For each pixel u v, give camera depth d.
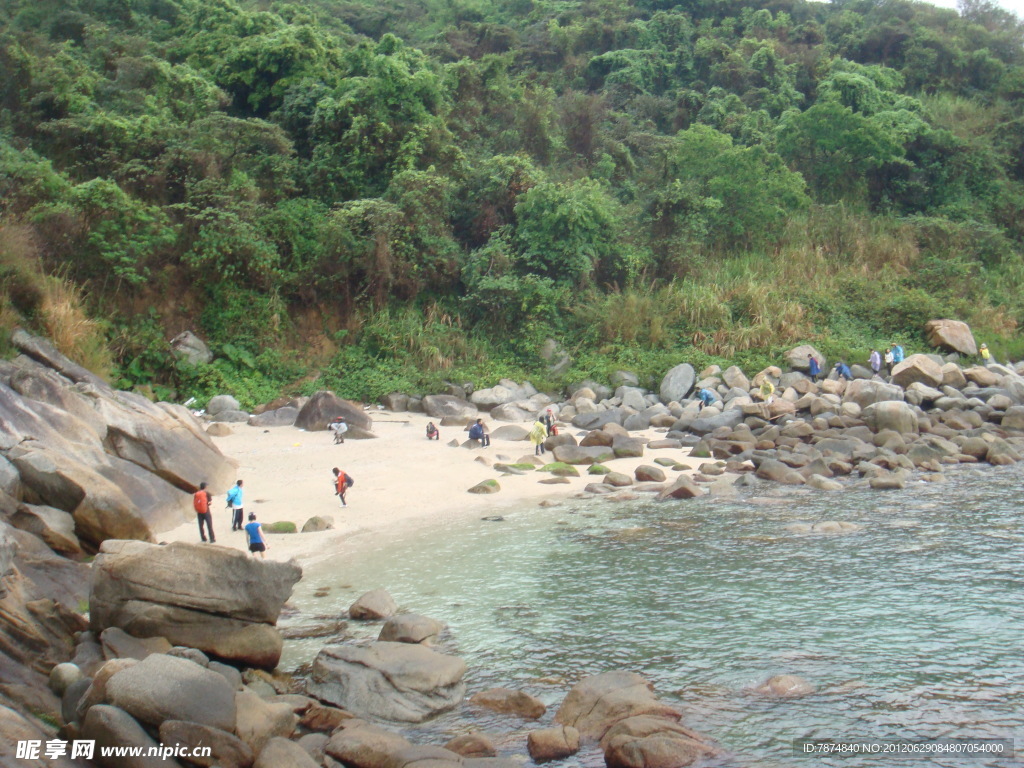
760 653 10.49
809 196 43.12
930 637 10.85
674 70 54.47
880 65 55.69
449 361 31.44
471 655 10.68
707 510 17.70
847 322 35.00
